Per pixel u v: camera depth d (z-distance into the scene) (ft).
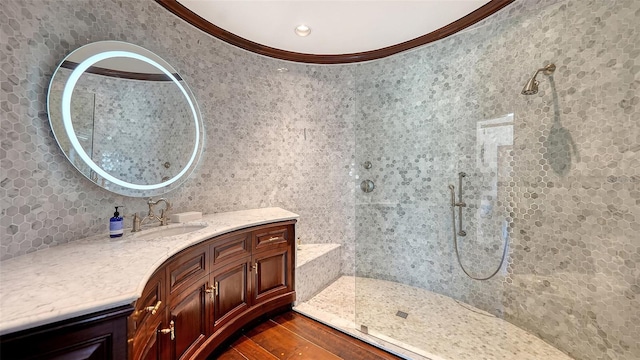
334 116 9.06
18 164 3.46
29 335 1.99
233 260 5.47
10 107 3.37
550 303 5.23
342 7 6.12
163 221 5.45
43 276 2.78
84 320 2.21
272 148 8.30
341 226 9.14
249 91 7.78
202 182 6.68
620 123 4.21
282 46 7.98
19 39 3.48
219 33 6.91
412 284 7.81
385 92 8.29
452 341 5.50
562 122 4.94
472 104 6.54
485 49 6.25
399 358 5.13
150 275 2.94
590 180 4.59
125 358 2.45
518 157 5.69
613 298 4.33
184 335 4.16
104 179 4.62
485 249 6.37
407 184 7.90
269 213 7.11
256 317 6.10
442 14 6.40
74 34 4.20
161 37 5.73
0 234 3.26
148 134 5.40
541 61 5.21
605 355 4.42
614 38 4.24
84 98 4.33
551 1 5.13
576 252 4.82
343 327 6.09
